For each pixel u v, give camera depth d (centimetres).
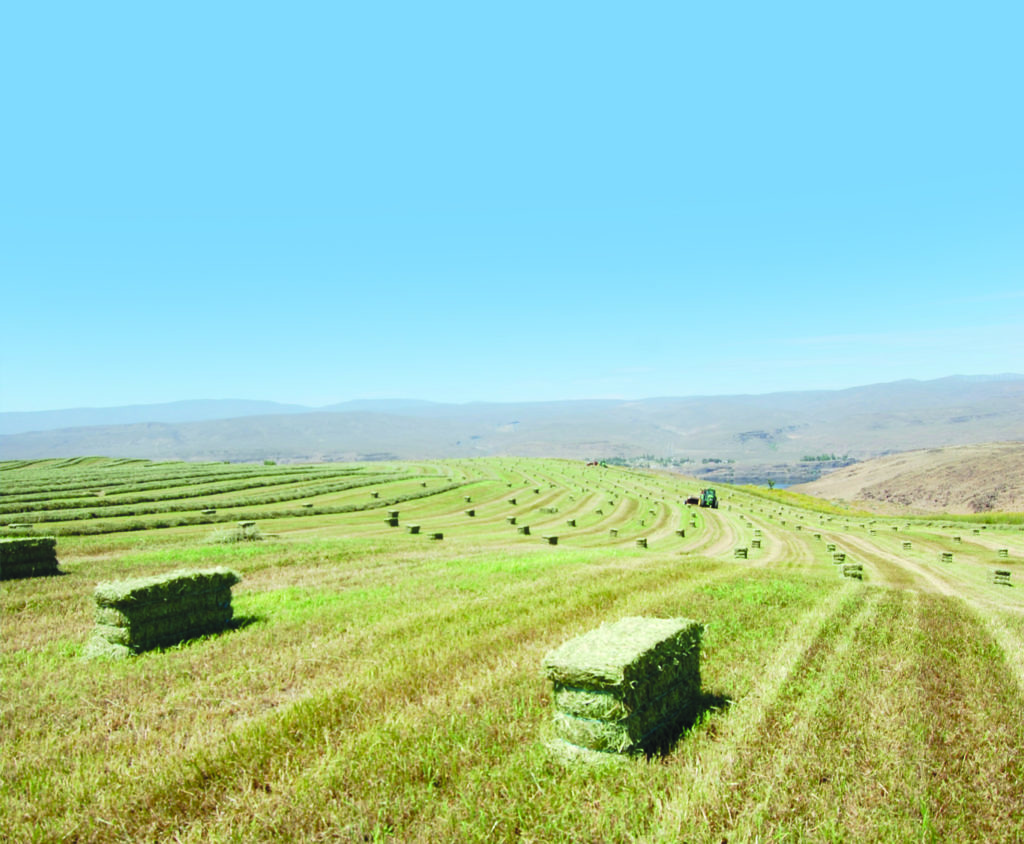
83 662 1105
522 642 1132
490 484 8775
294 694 899
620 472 12281
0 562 1939
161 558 2339
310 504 6022
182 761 678
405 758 657
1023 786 625
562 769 650
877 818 556
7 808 605
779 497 9994
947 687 906
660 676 744
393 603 1510
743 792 593
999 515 7038
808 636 1184
